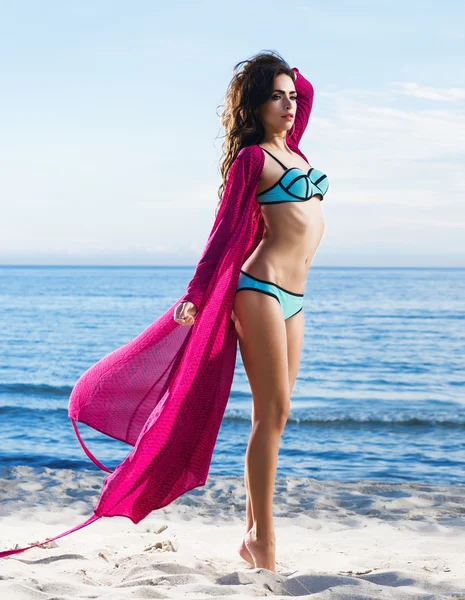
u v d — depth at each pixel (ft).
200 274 9.94
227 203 10.23
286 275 10.33
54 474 23.98
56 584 9.00
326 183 10.97
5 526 14.94
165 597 8.40
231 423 39.99
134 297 260.83
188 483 10.42
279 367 10.16
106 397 11.35
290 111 10.57
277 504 19.49
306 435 36.91
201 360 10.12
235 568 11.03
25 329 131.64
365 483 22.94
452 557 11.87
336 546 13.56
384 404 50.85
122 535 13.73
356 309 177.88
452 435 36.88
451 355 88.12
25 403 48.16
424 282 417.08
